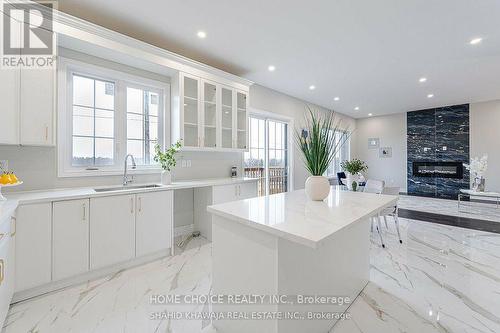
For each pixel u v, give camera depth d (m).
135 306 1.79
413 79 4.32
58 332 1.51
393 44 3.02
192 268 2.41
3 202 1.69
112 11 2.33
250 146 4.66
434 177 6.87
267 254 1.21
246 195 3.61
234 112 3.70
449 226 3.92
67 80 2.49
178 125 3.10
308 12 2.36
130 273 2.29
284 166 5.35
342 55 3.33
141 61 2.75
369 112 7.38
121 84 2.89
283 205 1.58
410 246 3.03
